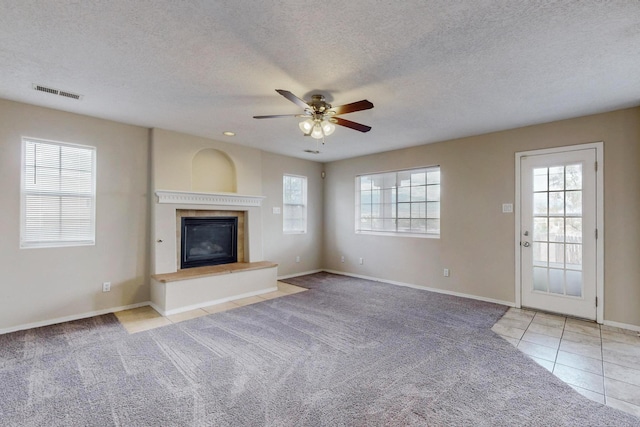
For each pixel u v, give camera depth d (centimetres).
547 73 254
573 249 366
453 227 468
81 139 359
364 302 430
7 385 222
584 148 357
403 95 299
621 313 336
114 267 386
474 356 271
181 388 220
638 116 326
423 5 172
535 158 393
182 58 231
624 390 220
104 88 285
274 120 376
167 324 344
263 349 283
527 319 362
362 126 306
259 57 230
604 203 344
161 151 413
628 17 182
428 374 241
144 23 189
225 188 494
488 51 221
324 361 261
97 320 354
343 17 183
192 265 455
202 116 363
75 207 360
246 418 189
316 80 267
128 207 396
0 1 166
